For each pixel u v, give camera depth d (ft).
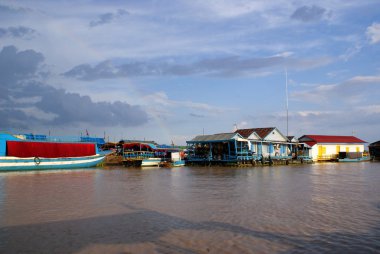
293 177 98.07
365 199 54.90
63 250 29.12
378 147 261.24
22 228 36.42
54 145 146.30
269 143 185.78
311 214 42.70
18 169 134.00
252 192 63.72
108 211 45.39
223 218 40.60
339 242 30.91
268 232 34.24
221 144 176.04
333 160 224.94
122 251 28.76
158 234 33.83
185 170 136.56
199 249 29.09
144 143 179.63
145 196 59.31
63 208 47.57
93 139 169.89
